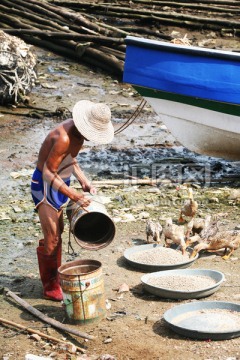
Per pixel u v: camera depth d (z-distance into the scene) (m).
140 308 9.75
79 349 8.73
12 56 18.34
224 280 10.16
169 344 8.82
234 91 13.87
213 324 9.01
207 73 13.95
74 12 23.41
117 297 10.06
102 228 9.85
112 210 13.18
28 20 23.00
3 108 18.64
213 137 14.83
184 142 15.35
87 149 16.50
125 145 16.75
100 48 21.89
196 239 11.38
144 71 14.48
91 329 9.26
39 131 17.36
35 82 20.27
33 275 10.86
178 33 23.50
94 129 9.49
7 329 9.27
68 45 22.22
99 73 21.48
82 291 9.23
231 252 11.34
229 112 14.20
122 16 24.09
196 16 24.20
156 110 14.95
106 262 11.20
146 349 8.73
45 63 21.81
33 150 16.25
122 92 20.22
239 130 14.36
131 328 9.26
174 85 14.26
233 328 8.92
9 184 14.42
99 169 15.30
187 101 14.41
